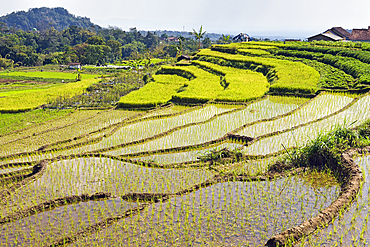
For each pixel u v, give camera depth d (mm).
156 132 21031
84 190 12305
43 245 8773
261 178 11906
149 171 14062
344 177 11133
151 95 33562
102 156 16156
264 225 8953
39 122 27859
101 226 9469
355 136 13781
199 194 11180
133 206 10758
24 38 156000
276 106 25562
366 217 8680
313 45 51062
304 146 13672
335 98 25641
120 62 112938
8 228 9758
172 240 8664
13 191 12477
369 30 66125
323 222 8562
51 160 15695
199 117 24234
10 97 40562
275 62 41375
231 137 18078
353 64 33281
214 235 8734
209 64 48000
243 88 31969
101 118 26828
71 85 53062
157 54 123875
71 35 172625
